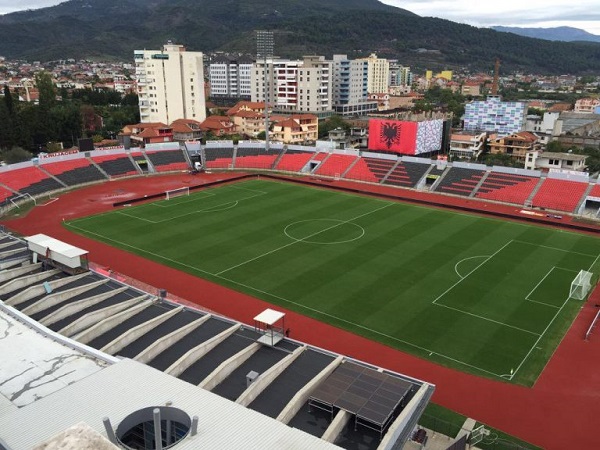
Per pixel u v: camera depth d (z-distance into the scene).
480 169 98.38
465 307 48.59
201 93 170.12
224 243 66.50
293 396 28.38
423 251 63.66
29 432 20.67
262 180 106.88
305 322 45.78
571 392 36.09
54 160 100.81
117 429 20.70
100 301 40.50
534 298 50.62
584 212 83.25
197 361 32.03
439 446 30.53
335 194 95.00
